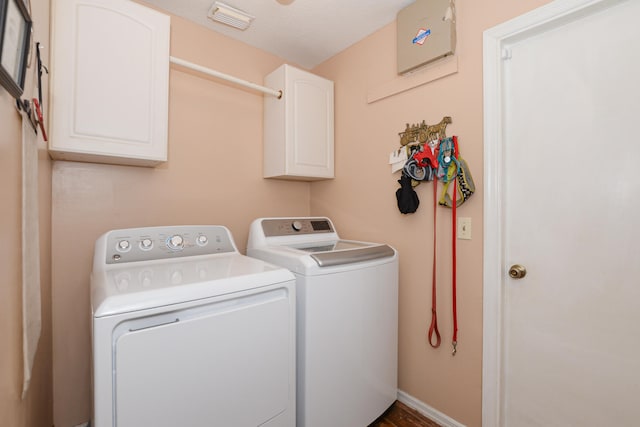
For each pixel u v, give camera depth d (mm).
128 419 827
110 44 1317
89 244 1522
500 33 1349
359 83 2061
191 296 939
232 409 1021
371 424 1600
